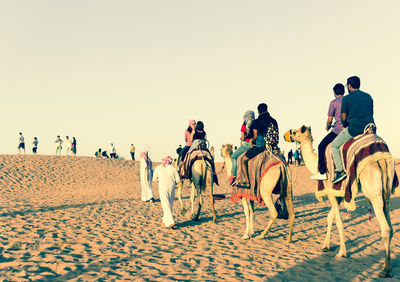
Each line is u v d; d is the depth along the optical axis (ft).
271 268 18.16
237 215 35.35
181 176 33.01
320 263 19.34
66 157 97.45
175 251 21.11
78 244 21.77
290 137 24.17
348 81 19.95
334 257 20.56
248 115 25.77
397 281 16.38
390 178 17.21
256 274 16.99
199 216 34.37
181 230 27.32
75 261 18.37
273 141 23.50
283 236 26.07
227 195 56.03
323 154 21.65
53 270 17.06
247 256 20.21
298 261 19.60
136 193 57.21
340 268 18.40
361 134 18.74
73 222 28.84
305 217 35.60
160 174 28.55
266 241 24.30
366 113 18.85
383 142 17.71
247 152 24.63
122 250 20.98
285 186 23.50
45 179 75.41
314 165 23.06
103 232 25.53
